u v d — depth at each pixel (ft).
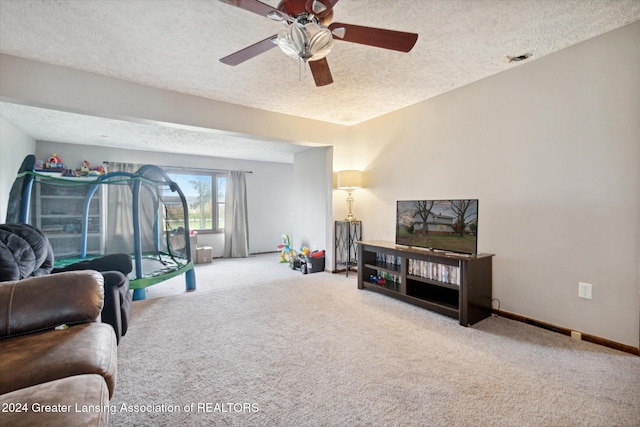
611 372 6.23
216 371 6.29
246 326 8.59
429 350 7.18
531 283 8.75
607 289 7.39
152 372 6.24
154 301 10.80
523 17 6.67
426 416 4.95
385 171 13.57
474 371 6.27
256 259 21.53
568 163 7.99
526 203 8.84
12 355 3.96
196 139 16.31
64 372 3.73
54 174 15.03
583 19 6.76
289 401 5.33
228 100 11.71
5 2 6.06
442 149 11.16
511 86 9.14
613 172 7.27
